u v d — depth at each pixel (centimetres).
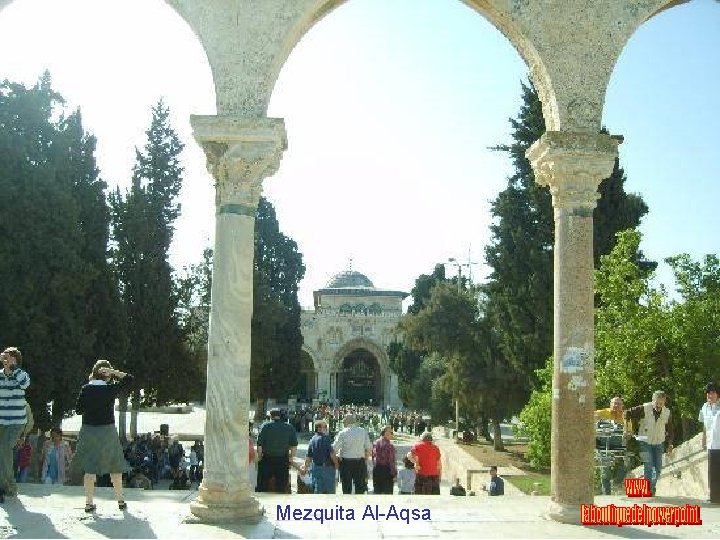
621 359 2291
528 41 1202
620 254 2500
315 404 8144
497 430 4169
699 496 1590
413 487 1780
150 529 1000
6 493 1173
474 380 4069
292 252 5941
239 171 1132
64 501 1204
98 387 1119
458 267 5725
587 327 1152
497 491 2166
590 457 1127
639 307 2361
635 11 1204
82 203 3200
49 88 3006
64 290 2839
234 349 1107
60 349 2825
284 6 1171
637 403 2306
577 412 1131
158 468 2964
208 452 1089
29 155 2870
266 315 5119
